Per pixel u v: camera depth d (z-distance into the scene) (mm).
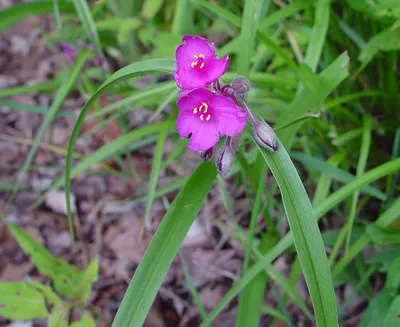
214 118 192
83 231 413
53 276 276
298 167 376
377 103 355
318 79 260
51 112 342
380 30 324
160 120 448
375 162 357
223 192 339
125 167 416
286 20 341
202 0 287
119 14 450
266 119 332
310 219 193
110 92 386
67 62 516
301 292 348
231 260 376
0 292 261
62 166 453
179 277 375
